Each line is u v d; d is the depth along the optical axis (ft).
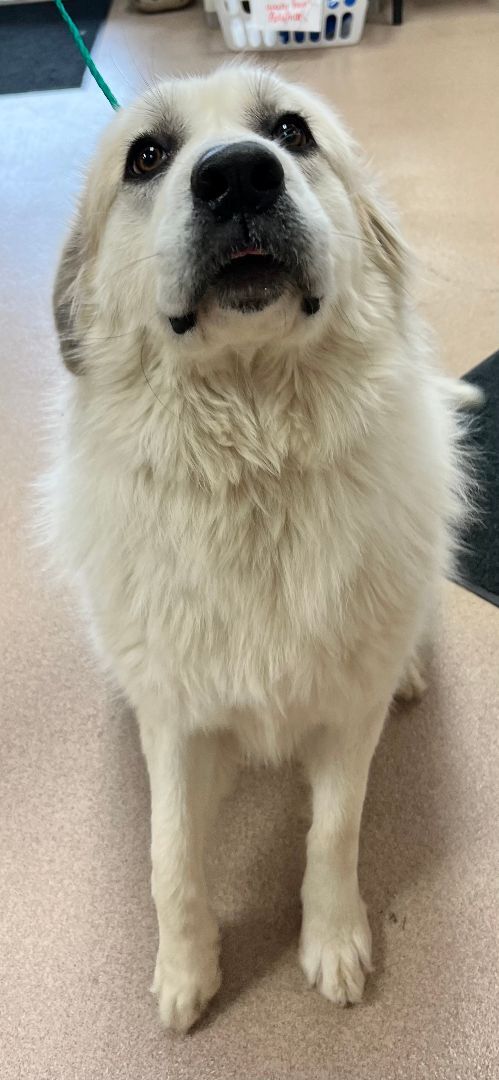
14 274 8.84
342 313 3.26
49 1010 4.06
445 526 3.96
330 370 3.26
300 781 4.85
